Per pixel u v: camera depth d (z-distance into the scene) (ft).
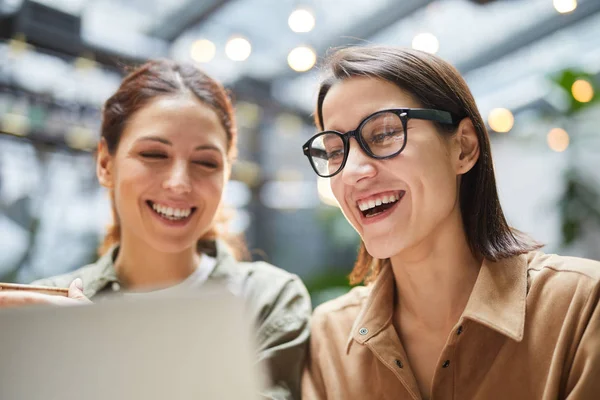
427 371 3.23
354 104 3.08
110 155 4.02
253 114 11.38
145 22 10.59
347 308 3.72
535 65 12.21
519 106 13.00
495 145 14.40
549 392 2.65
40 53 8.84
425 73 3.11
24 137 8.64
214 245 4.57
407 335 3.35
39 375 1.59
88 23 9.74
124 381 1.63
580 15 10.46
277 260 15.05
